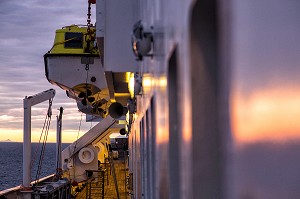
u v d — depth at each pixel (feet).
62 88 68.18
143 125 20.97
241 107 4.73
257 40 4.97
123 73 30.86
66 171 72.02
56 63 64.49
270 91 5.00
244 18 4.84
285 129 5.09
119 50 28.86
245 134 4.74
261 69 4.94
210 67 6.11
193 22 6.04
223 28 5.04
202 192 6.36
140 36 14.07
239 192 4.68
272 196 4.96
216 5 5.73
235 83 4.72
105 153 110.11
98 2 31.48
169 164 8.99
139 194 27.35
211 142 6.28
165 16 9.34
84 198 61.87
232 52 4.77
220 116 5.58
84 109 73.10
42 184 54.54
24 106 49.52
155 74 11.92
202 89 6.18
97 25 31.42
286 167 5.05
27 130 48.55
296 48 5.32
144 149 19.86
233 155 4.81
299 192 5.22
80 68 64.39
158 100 11.17
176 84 8.98
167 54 8.91
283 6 5.31
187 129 6.61
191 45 6.13
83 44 64.39
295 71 5.26
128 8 28.96
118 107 39.42
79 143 72.28
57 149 63.05
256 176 4.80
